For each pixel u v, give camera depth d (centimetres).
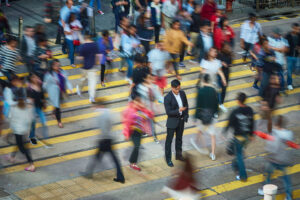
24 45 1708
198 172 1384
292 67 1878
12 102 1311
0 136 1552
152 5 2138
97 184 1329
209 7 1977
